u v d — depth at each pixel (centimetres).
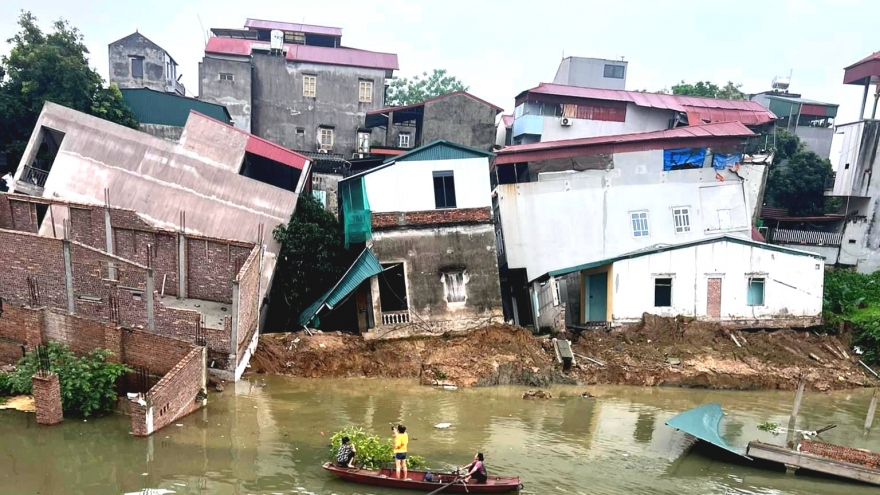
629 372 2061
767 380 2059
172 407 1503
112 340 1684
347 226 2288
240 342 1812
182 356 1653
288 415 1625
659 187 2658
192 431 1475
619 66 4097
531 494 1241
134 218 2155
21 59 2600
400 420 1645
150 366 1688
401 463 1265
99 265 1758
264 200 2283
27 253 1770
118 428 1461
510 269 2642
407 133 3847
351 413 1677
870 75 3222
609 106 3403
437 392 1906
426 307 2291
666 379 2047
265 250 2272
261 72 3722
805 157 3334
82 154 2258
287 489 1215
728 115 3359
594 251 2641
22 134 2656
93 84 2753
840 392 2059
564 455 1455
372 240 2281
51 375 1449
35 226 2175
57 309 1764
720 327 2314
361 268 2197
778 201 3422
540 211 2631
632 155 2653
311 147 3809
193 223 2266
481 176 2362
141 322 1755
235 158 2305
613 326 2348
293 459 1355
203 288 2153
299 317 2319
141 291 1745
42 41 2722
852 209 3155
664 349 2197
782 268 2394
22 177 2261
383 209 2298
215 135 2308
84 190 2247
